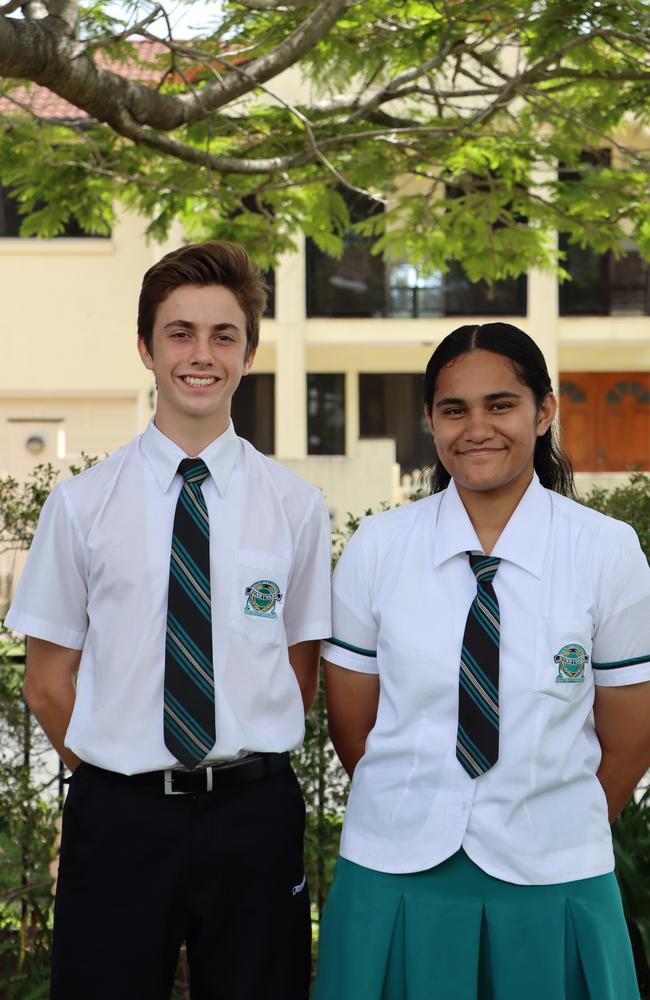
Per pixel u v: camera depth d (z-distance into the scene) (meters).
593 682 2.47
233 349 2.59
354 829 2.48
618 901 2.44
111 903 2.46
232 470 2.64
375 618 2.55
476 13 4.73
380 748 2.45
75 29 4.07
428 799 2.37
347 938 2.42
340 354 15.15
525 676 2.36
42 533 2.61
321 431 15.22
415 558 2.51
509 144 6.14
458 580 2.45
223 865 2.47
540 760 2.34
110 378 14.09
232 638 2.52
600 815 2.43
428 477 3.25
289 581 2.68
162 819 2.45
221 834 2.46
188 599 2.48
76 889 2.48
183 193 5.76
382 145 5.82
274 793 2.54
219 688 2.48
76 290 14.05
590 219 6.33
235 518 2.60
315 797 3.70
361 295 14.94
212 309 2.55
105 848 2.46
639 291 15.09
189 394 2.56
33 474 3.75
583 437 15.62
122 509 2.57
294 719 2.60
